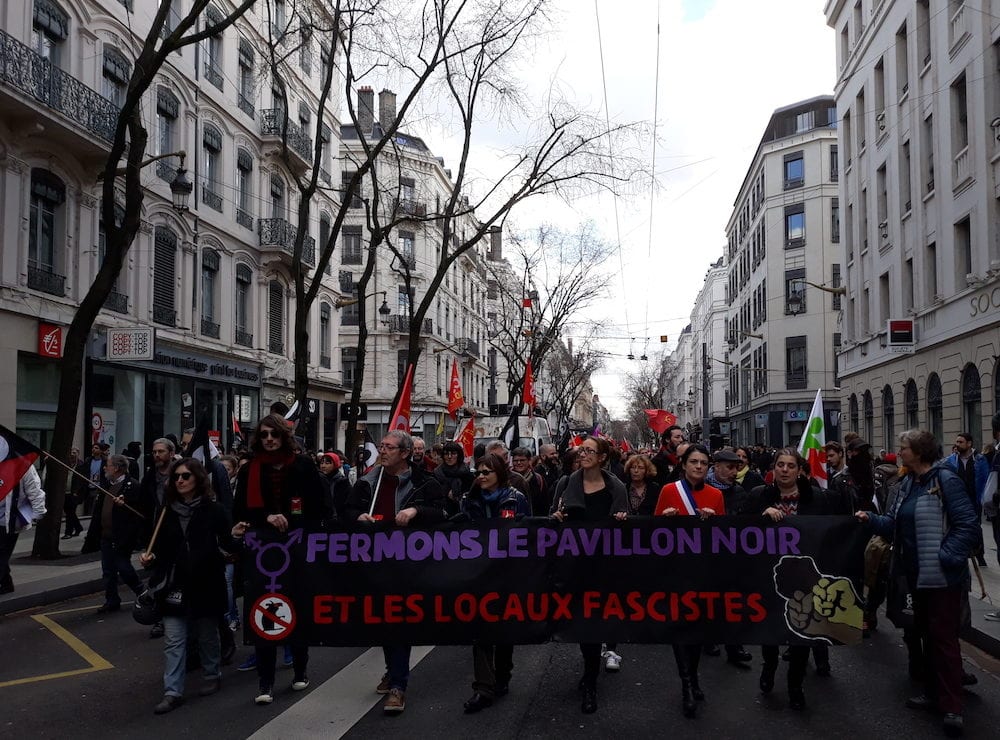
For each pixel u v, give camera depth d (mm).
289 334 29328
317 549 5930
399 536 5930
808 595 5812
